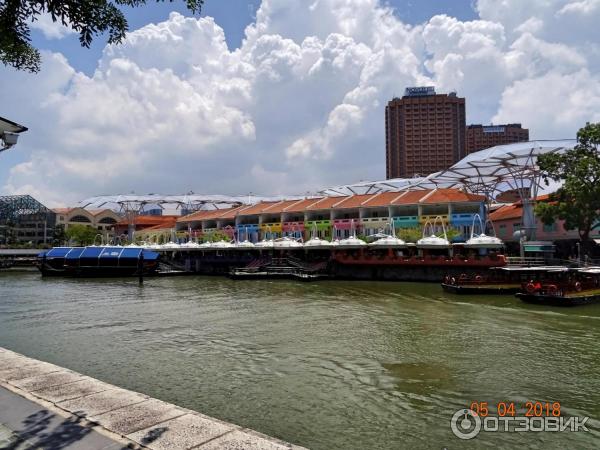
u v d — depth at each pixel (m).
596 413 11.50
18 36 6.64
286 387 13.56
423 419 11.15
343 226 62.75
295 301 33.53
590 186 38.47
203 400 12.54
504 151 46.53
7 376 9.51
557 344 18.59
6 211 116.69
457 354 17.12
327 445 9.80
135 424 6.88
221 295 38.47
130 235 87.69
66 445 6.01
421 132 111.88
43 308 31.34
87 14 6.56
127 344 19.64
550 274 35.22
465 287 35.00
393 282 47.09
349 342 19.36
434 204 55.88
